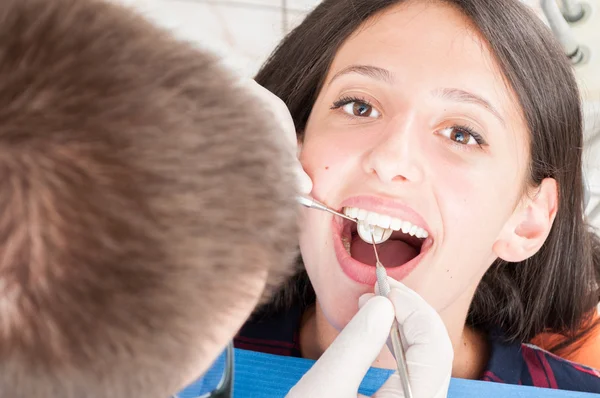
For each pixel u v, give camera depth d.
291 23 1.56
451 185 0.98
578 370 1.26
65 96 0.30
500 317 1.34
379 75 1.00
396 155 0.96
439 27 0.99
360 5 1.06
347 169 1.01
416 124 0.98
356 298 1.06
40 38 0.31
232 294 0.36
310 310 1.28
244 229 0.35
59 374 0.32
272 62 1.32
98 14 0.35
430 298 1.08
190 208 0.31
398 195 0.99
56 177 0.29
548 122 1.08
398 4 1.03
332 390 0.72
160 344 0.33
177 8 1.62
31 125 0.29
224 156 0.34
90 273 0.29
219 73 0.39
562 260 1.32
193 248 0.31
